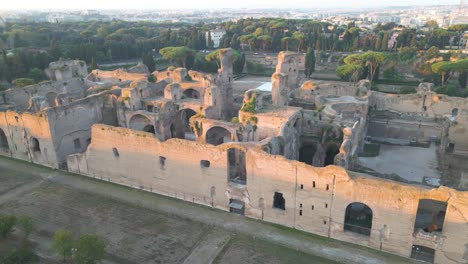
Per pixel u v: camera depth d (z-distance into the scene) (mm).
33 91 71438
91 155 52688
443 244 33781
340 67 107812
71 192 50031
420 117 65625
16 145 60156
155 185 49000
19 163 59438
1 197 48906
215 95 59469
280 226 41438
